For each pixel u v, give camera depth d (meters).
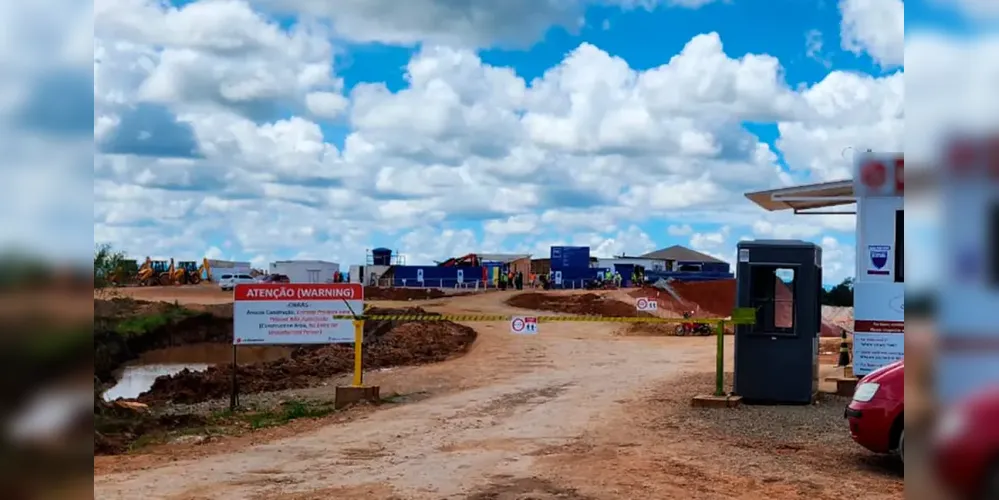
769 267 15.45
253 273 86.56
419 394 18.33
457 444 11.84
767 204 18.89
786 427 12.87
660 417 14.07
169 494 8.77
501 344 33.38
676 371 22.86
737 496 8.46
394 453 11.20
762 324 15.62
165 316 44.59
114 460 10.80
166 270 81.44
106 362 27.11
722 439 11.86
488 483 9.16
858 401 9.57
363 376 23.45
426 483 9.20
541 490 8.77
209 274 86.81
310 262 78.38
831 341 30.94
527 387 19.44
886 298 16.17
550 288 76.12
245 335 17.08
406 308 49.03
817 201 17.91
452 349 32.59
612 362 26.19
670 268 89.75
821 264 16.17
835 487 8.82
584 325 43.16
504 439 12.19
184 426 14.14
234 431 13.55
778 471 9.63
